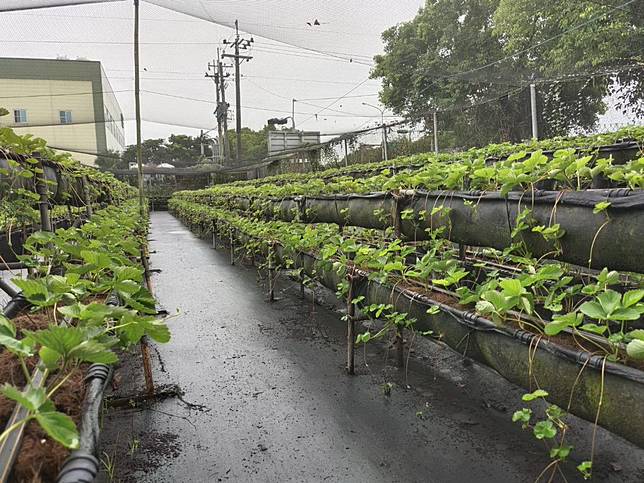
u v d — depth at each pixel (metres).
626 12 5.30
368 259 2.52
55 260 2.19
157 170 17.70
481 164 2.20
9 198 2.40
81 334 0.92
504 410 2.12
